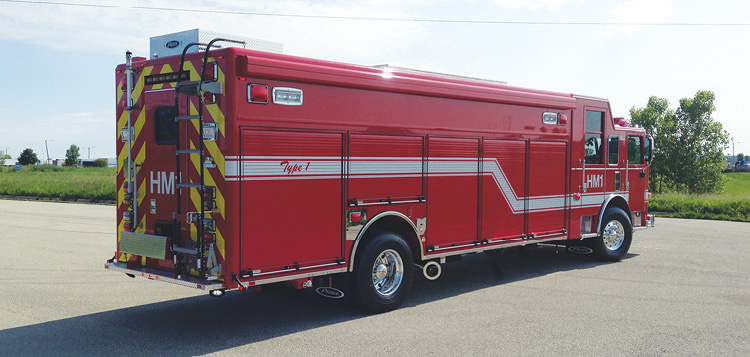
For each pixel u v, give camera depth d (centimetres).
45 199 2531
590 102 941
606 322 607
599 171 967
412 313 648
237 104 520
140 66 602
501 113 788
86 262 942
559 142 884
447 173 720
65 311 647
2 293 729
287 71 550
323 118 588
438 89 697
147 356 495
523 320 615
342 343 534
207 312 652
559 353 505
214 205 525
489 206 776
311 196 580
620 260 1013
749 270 912
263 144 539
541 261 1009
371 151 634
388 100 652
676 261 998
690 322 609
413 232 689
